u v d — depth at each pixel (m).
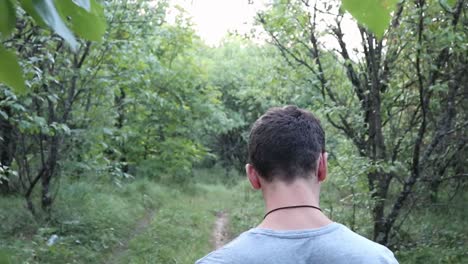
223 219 12.62
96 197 11.09
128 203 12.02
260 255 1.13
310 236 1.16
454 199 9.22
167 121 16.11
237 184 20.34
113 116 10.51
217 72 24.30
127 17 9.47
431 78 6.33
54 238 8.05
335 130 7.80
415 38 6.13
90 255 7.72
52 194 10.24
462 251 7.28
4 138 9.06
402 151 7.41
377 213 6.84
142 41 10.47
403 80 7.27
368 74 7.12
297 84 8.26
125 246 8.99
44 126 7.20
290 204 1.21
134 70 10.01
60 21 0.73
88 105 9.81
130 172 17.19
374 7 0.65
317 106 7.65
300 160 1.24
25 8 0.73
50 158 9.11
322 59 7.86
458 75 6.48
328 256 1.13
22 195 9.91
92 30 0.77
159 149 16.70
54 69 8.34
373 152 7.00
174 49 14.88
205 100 16.97
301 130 1.26
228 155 25.05
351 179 6.40
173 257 8.38
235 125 22.64
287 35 7.84
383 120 7.49
